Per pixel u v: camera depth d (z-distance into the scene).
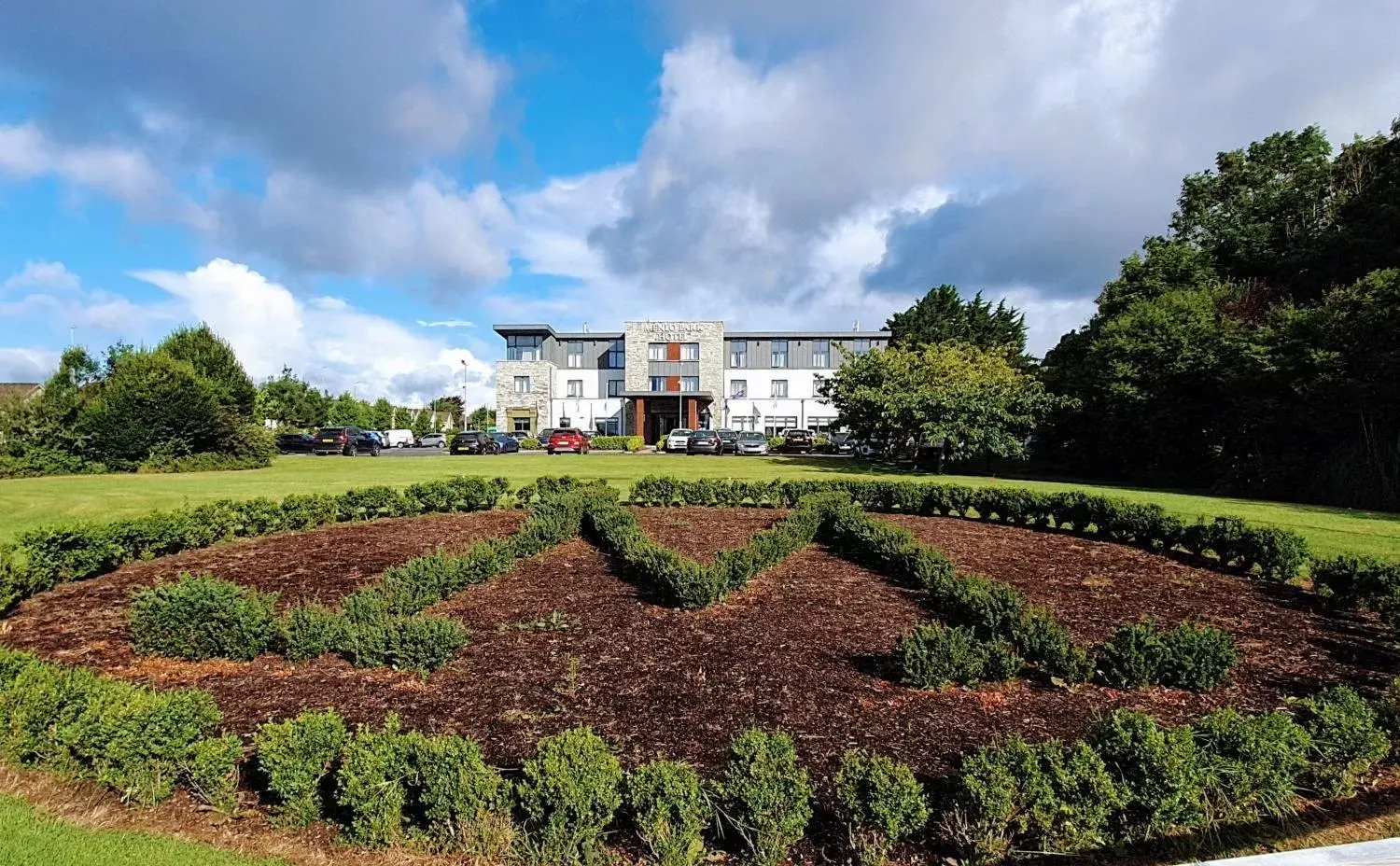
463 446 37.47
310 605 5.78
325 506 10.81
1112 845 3.01
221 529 9.36
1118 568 8.41
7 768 3.57
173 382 22.81
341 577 7.68
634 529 8.66
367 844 3.04
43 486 16.30
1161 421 23.11
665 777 2.94
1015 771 3.04
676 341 56.62
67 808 3.30
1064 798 2.99
